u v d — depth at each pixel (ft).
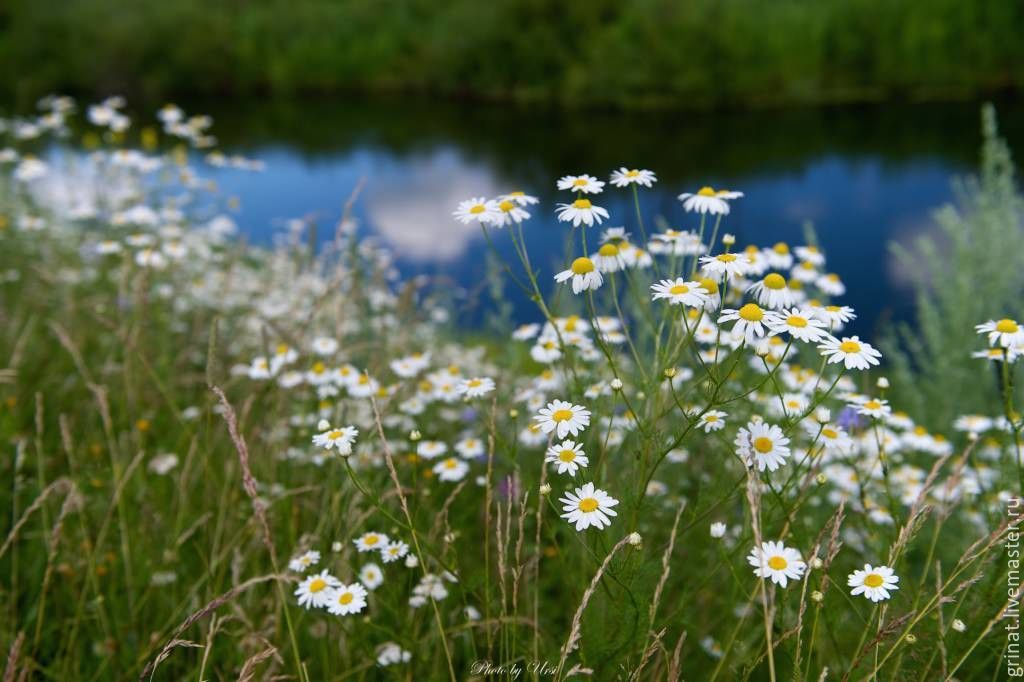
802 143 75.20
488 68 118.32
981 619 6.33
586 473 6.41
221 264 16.78
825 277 10.47
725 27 102.12
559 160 71.00
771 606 5.64
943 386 15.46
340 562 7.06
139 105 118.93
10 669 6.52
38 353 12.31
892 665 6.26
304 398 10.73
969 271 17.16
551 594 8.92
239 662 7.53
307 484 9.37
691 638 7.57
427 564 7.48
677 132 86.38
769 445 6.15
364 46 133.49
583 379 8.03
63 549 8.53
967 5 102.37
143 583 8.53
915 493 9.35
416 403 9.92
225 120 102.83
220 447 10.57
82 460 10.23
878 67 104.53
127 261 13.10
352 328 12.94
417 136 88.84
